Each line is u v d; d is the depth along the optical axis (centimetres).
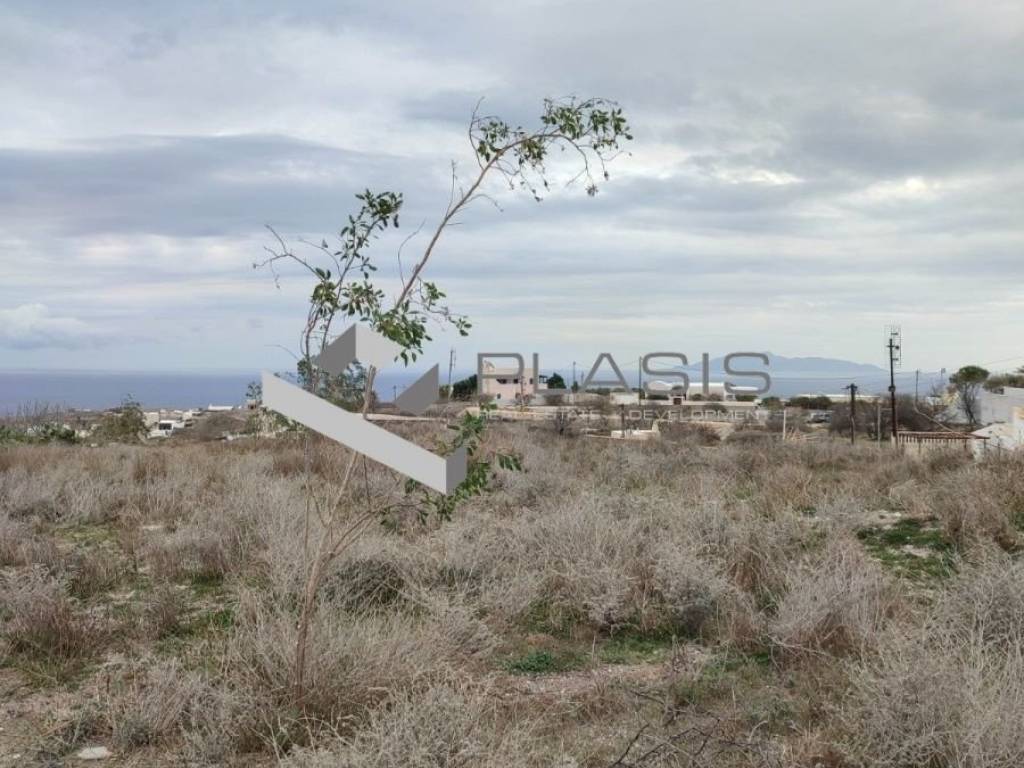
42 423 2384
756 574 678
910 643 426
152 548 802
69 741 414
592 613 585
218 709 413
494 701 431
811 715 427
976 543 731
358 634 477
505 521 838
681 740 392
